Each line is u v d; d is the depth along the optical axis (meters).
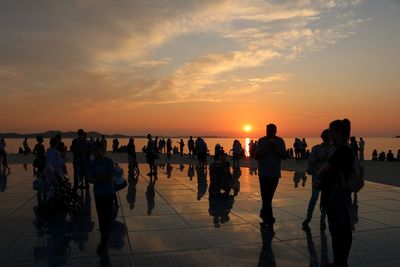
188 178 15.39
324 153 6.76
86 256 5.48
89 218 8.00
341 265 4.63
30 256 5.47
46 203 8.32
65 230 6.98
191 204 9.48
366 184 13.46
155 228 7.08
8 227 7.15
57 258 5.39
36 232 6.81
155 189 12.10
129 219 7.81
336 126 4.68
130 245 6.01
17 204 9.39
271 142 7.24
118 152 38.06
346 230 4.62
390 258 5.41
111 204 6.22
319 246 5.96
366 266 5.09
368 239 6.34
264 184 7.34
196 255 5.53
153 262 5.24
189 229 7.00
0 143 18.94
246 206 9.23
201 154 20.45
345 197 4.62
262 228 7.06
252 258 5.41
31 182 13.73
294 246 5.96
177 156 32.38
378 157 30.06
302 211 8.59
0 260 5.29
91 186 12.95
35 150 12.91
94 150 6.09
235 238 6.40
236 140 20.28
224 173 10.80
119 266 5.08
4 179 14.68
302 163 24.61
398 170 19.00
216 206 9.21
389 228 7.07
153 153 16.70
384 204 9.43
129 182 13.98
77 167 11.75
